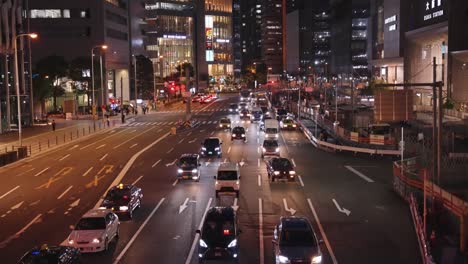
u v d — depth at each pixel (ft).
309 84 637.71
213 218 79.82
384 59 502.38
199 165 146.51
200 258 75.92
